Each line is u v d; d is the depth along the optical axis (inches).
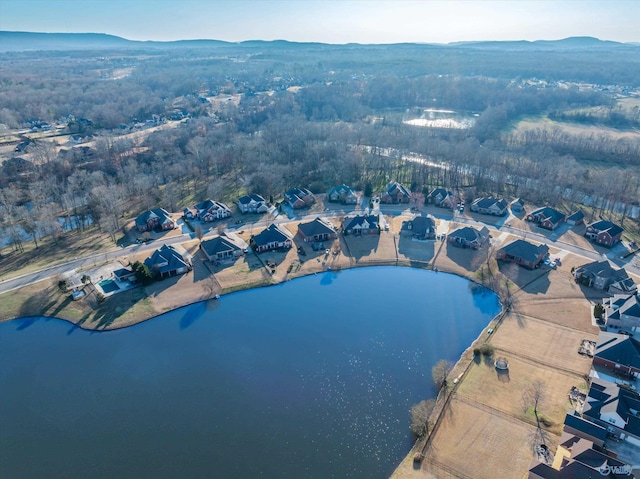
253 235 4761.3
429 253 4473.4
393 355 3061.0
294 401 2650.1
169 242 4623.5
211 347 3147.1
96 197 5300.2
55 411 2605.8
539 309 3479.3
